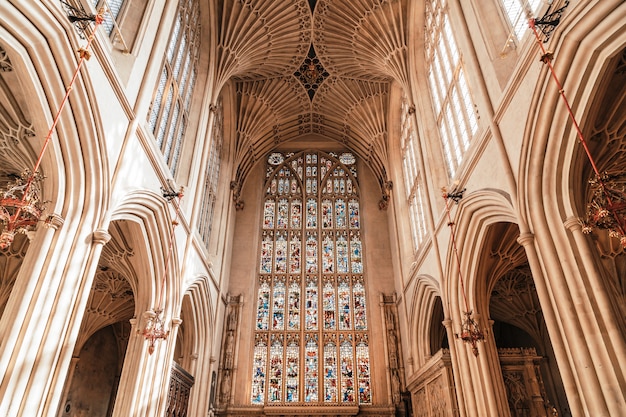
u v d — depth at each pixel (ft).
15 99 27.68
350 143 87.97
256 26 62.69
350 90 77.00
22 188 21.07
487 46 36.65
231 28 60.64
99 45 28.84
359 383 67.97
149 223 39.24
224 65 61.05
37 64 24.59
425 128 55.67
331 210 84.48
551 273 26.35
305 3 63.82
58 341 24.03
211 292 61.41
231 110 75.31
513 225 40.04
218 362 66.18
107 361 66.69
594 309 23.73
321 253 79.66
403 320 67.36
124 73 33.86
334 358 70.18
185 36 51.88
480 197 36.86
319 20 66.28
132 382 37.70
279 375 68.54
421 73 59.93
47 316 23.70
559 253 26.32
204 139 55.52
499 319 64.80
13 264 47.42
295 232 82.17
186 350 57.52
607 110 27.63
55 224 25.14
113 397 66.33
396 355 67.10
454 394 44.14
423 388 54.90
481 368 39.45
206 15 58.44
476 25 38.81
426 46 59.41
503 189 33.14
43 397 22.74
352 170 89.45
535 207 28.43
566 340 24.79
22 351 21.95
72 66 26.11
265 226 82.79
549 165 27.78
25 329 22.39
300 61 72.64
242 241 78.84
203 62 58.65
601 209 19.97
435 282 50.90
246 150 80.94
